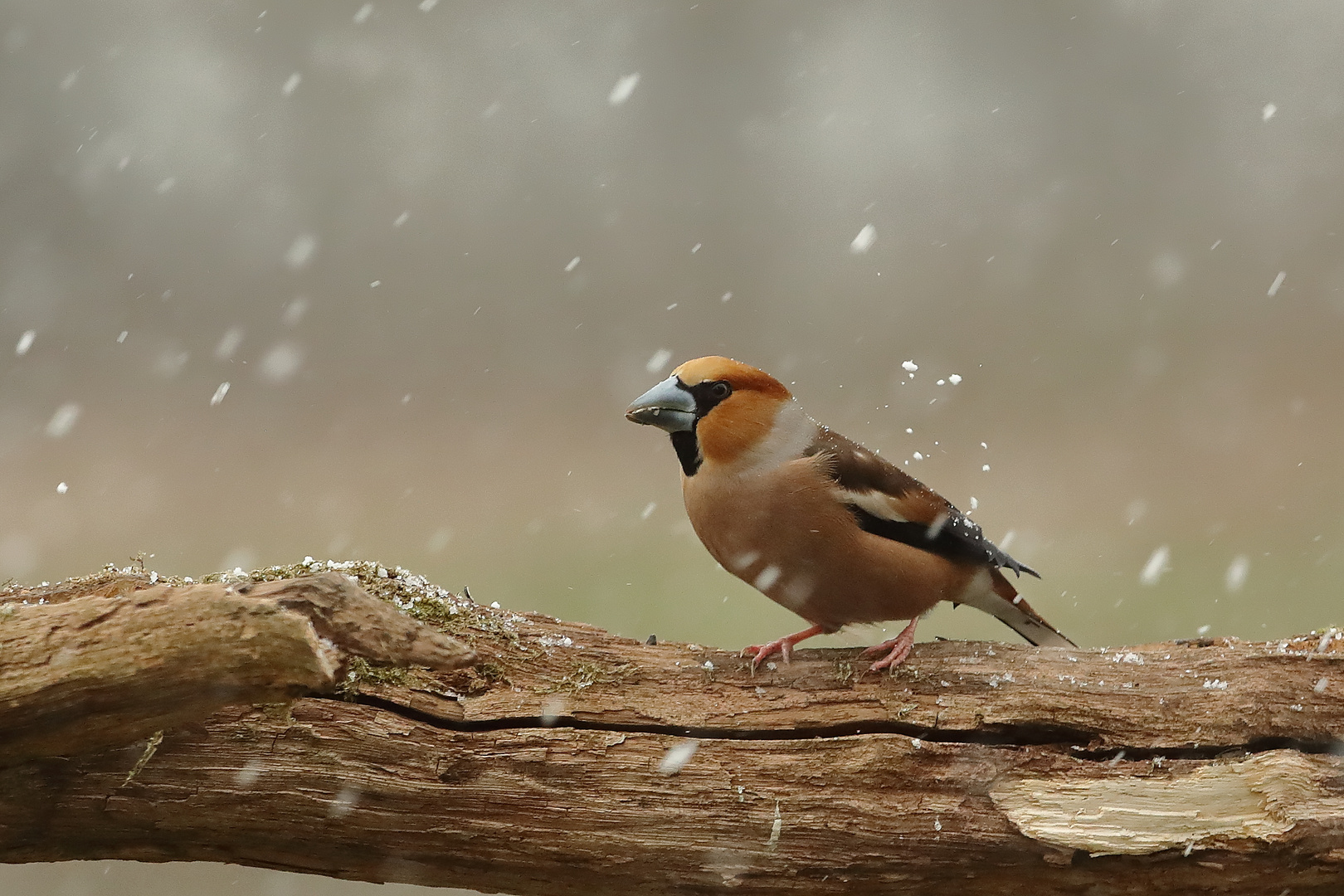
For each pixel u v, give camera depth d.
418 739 4.57
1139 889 4.60
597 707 4.77
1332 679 4.85
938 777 4.67
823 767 4.68
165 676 4.06
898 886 4.66
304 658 4.10
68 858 4.64
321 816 4.55
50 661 4.03
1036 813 4.60
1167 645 5.26
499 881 4.71
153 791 4.49
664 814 4.62
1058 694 4.84
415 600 5.02
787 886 4.67
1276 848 4.48
